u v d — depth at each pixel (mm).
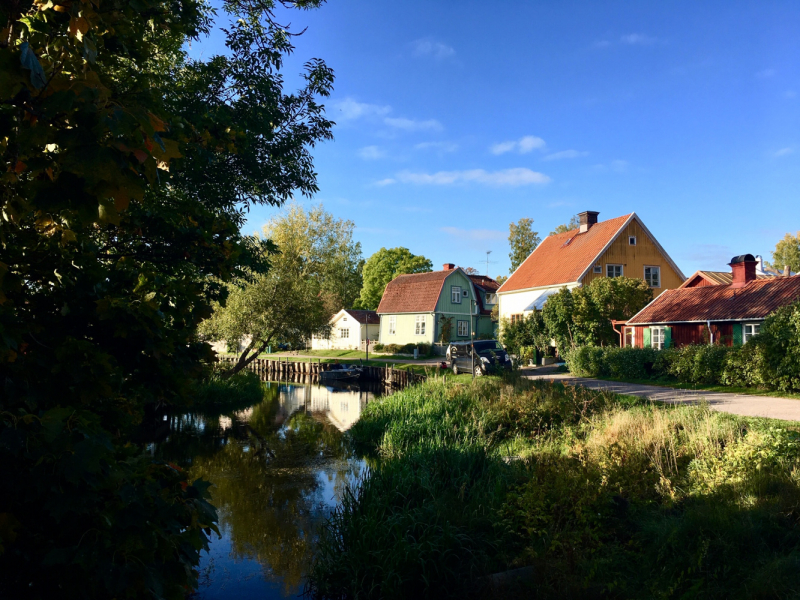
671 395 14977
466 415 13789
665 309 23922
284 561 7035
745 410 11633
